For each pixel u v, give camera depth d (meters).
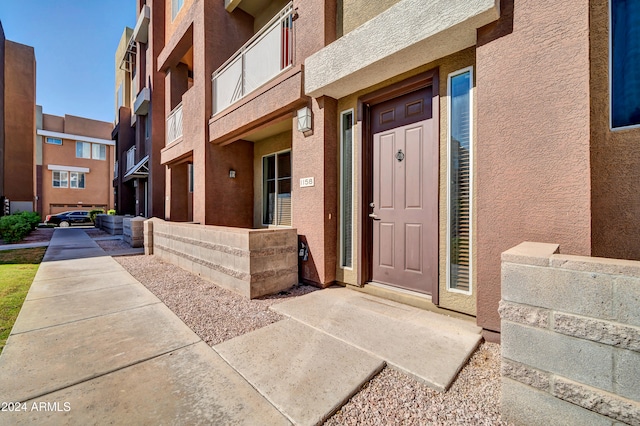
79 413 1.81
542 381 1.65
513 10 2.59
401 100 3.98
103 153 30.06
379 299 3.90
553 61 2.38
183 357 2.49
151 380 2.16
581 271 1.54
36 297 4.16
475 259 3.07
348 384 2.09
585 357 1.52
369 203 4.31
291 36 4.96
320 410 1.83
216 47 7.08
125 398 1.95
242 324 3.19
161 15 12.07
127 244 10.18
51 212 26.94
